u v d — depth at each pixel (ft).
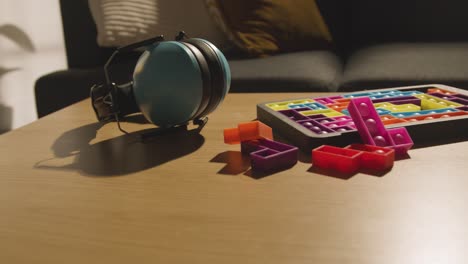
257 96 3.04
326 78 3.97
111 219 1.42
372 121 1.97
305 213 1.40
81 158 2.03
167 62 2.10
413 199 1.46
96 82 4.44
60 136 2.39
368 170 1.73
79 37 5.15
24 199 1.60
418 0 5.40
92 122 2.64
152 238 1.29
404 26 5.48
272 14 4.92
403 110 2.34
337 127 2.05
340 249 1.20
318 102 2.53
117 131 2.43
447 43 4.98
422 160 1.81
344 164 1.72
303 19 5.08
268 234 1.28
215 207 1.47
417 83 3.67
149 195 1.59
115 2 4.88
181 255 1.20
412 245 1.20
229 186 1.64
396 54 4.43
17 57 6.63
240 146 2.07
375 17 5.58
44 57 6.98
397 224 1.31
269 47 4.85
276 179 1.68
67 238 1.32
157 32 4.90
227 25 4.82
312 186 1.60
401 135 1.95
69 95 4.53
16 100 6.70
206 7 4.89
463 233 1.25
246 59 4.74
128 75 4.35
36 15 6.79
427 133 2.03
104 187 1.68
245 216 1.40
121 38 4.85
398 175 1.67
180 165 1.88
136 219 1.41
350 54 5.33
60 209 1.51
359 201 1.47
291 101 2.53
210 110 2.25
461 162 1.77
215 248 1.22
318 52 5.01
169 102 2.14
